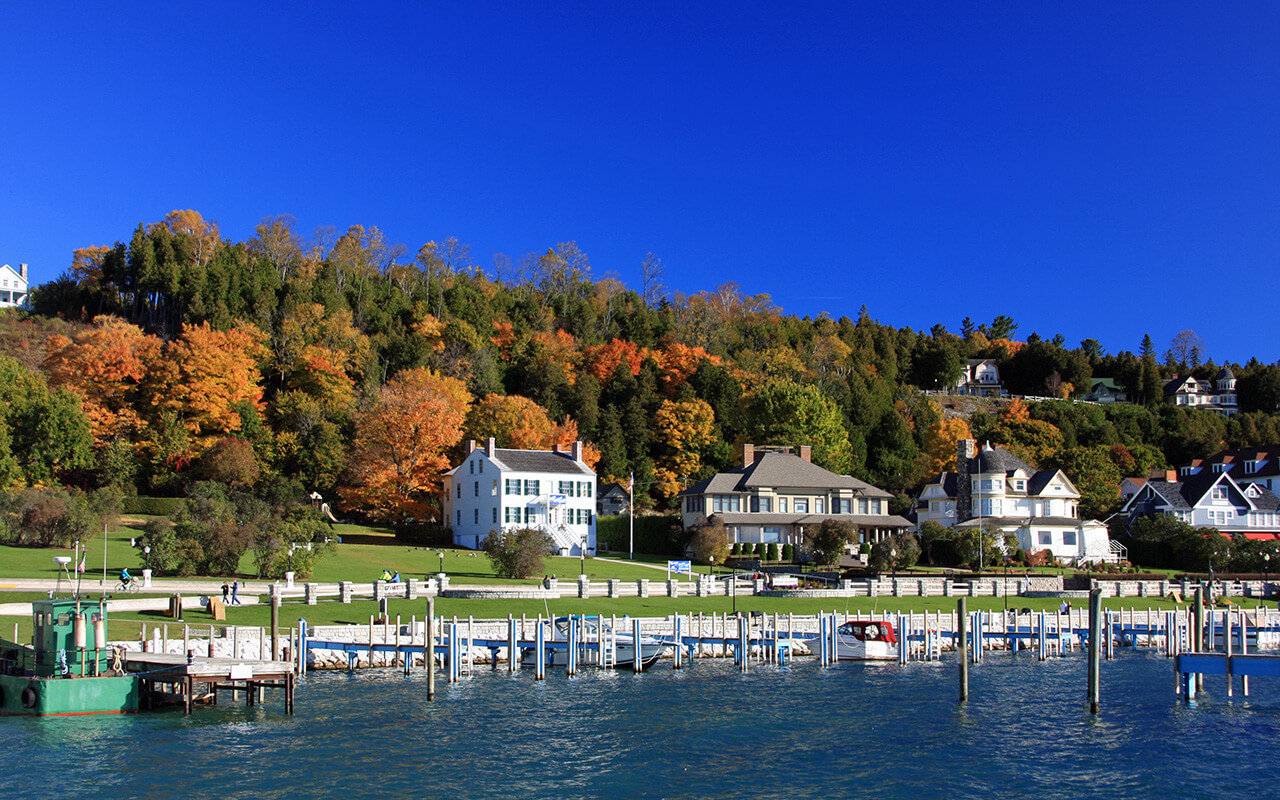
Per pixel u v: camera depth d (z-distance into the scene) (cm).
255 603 6231
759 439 14050
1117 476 13800
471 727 4066
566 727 4091
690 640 5925
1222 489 12019
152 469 11094
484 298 18550
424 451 11506
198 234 19188
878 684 5219
